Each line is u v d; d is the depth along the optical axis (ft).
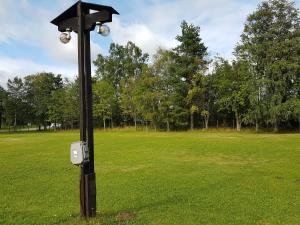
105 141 112.98
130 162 62.85
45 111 279.69
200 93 196.85
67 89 267.59
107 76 273.95
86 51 27.50
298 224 25.58
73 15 28.27
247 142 99.35
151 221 26.40
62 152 82.17
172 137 130.31
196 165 58.23
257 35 167.73
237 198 33.94
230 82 188.96
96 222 26.03
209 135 143.74
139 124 253.85
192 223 25.82
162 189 38.93
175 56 199.41
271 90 163.02
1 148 95.61
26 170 54.85
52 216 28.71
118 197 35.40
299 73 160.45
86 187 27.17
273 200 32.91
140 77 224.74
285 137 117.70
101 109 238.89
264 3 168.96
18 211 30.60
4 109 286.46
